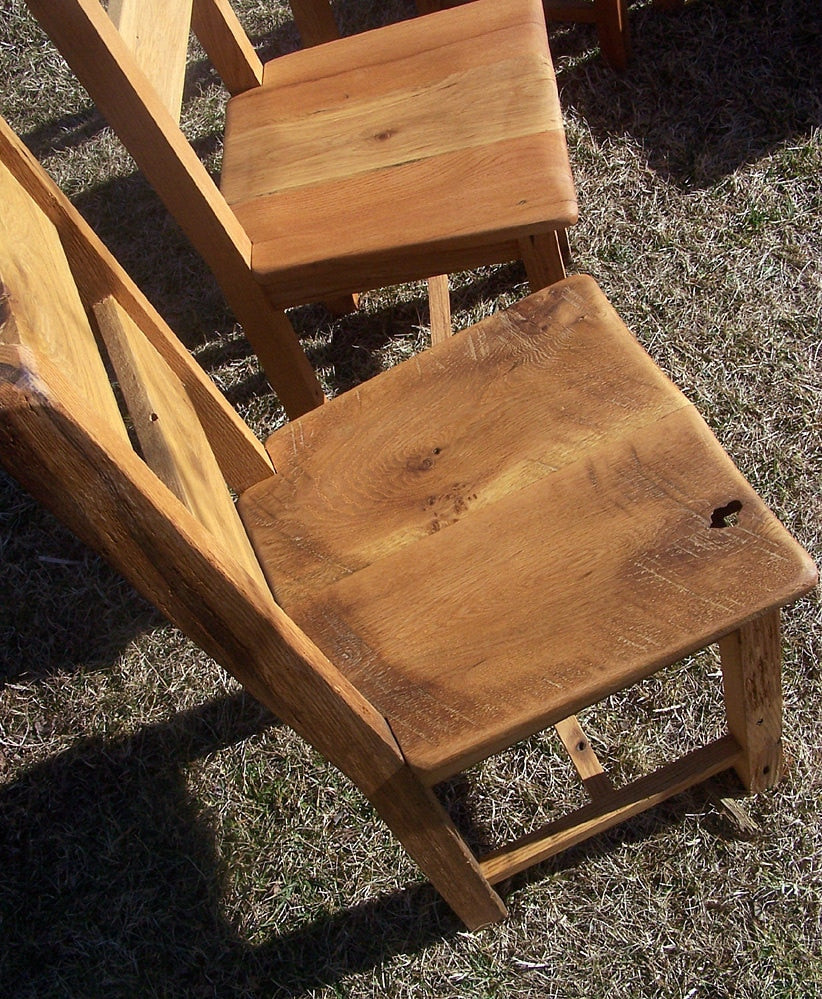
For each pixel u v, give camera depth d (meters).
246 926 1.47
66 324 0.75
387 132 1.43
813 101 2.14
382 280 1.39
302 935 1.45
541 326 1.20
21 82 2.69
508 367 1.18
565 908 1.41
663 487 1.04
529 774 1.53
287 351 1.53
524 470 1.09
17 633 1.81
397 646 1.01
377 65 1.52
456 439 1.14
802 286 1.90
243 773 1.60
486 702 0.97
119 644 1.76
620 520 1.03
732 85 2.20
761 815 1.43
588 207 2.09
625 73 2.28
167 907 1.51
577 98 2.27
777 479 1.69
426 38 1.53
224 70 1.55
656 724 1.53
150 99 1.18
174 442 0.92
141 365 0.95
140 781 1.62
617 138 2.19
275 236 1.38
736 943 1.35
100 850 1.58
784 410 1.76
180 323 2.17
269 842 1.54
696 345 1.87
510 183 1.32
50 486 0.62
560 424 1.12
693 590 0.98
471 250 1.34
